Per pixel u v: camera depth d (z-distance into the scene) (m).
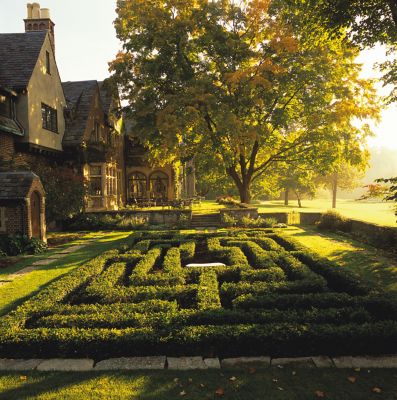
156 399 3.85
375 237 14.04
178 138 21.22
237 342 4.74
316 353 4.76
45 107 19.52
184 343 4.73
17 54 18.55
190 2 21.83
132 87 23.11
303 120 25.33
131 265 9.75
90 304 6.38
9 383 4.19
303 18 12.89
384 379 4.14
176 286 6.96
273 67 20.91
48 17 23.41
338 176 51.56
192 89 19.78
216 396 3.88
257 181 35.06
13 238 12.64
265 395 3.89
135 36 22.02
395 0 9.61
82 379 4.25
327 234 17.08
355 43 12.02
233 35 21.75
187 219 21.38
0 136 15.70
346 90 22.55
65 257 11.87
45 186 17.73
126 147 32.91
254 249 10.65
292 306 6.05
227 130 20.08
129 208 29.22
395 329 4.75
